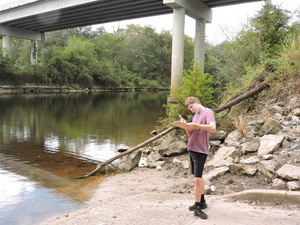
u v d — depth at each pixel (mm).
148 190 5246
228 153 6309
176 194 4922
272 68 9094
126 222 3764
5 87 39062
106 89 52750
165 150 7562
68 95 38219
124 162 6895
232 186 4980
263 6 15672
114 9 34844
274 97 8711
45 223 3930
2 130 11555
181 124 3836
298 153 5414
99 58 56469
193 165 4129
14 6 41438
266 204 4219
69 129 12008
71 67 47406
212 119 3869
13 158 7461
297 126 6594
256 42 14672
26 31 50688
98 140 9859
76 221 3883
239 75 13891
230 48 14930
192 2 27750
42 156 7738
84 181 5859
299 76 8445
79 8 35062
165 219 3791
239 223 3561
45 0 36844
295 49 9336
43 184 5590
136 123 13875
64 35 59656
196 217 3791
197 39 30703
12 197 4883
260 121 7477
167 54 62406
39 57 53531
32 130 11664
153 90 61188
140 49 60812
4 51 42094
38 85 42969
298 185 4375
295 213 3799
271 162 5215
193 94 9219
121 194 5078
